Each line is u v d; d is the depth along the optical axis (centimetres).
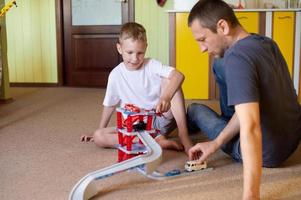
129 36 159
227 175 138
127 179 134
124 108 147
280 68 133
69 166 149
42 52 423
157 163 126
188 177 136
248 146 95
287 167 147
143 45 162
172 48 335
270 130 133
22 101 320
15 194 122
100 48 415
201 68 333
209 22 118
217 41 121
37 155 164
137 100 174
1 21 305
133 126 142
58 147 176
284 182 131
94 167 147
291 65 332
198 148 141
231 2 366
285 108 133
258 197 93
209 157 158
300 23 326
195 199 118
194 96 338
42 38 421
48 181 133
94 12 411
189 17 124
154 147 132
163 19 405
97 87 418
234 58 113
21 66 429
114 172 120
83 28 414
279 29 328
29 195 122
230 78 106
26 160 157
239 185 128
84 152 168
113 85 174
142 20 408
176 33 332
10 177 137
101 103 309
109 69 416
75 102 315
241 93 100
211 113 163
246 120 98
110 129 171
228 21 119
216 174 139
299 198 118
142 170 139
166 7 403
